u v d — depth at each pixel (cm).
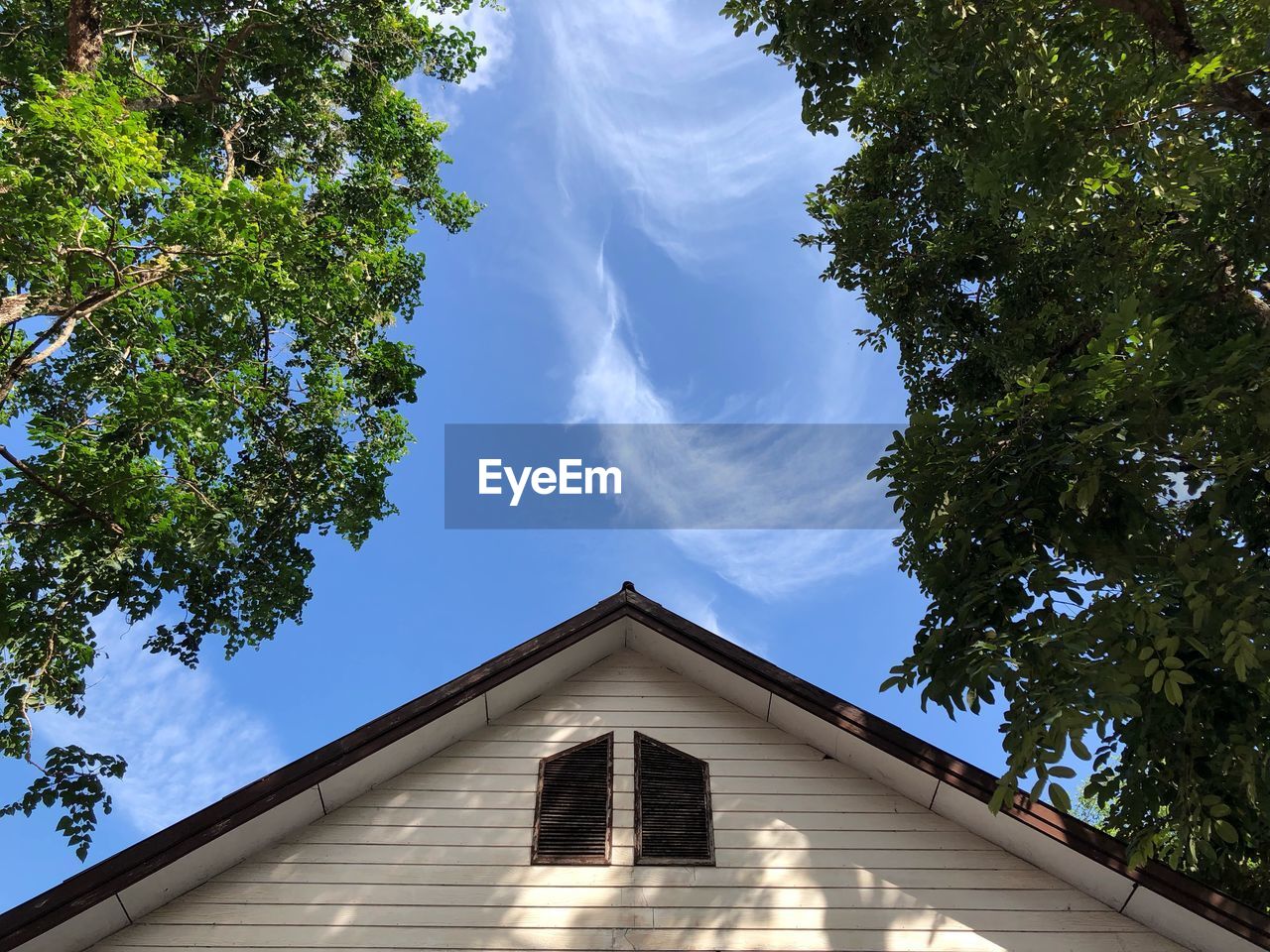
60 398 1156
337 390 1277
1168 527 600
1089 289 893
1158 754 551
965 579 602
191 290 841
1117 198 816
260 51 1502
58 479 891
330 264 1317
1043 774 432
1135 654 507
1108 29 742
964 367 1223
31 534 900
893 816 664
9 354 851
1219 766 511
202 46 1453
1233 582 485
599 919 592
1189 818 514
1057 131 670
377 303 1420
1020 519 602
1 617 874
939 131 903
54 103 699
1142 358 548
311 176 1555
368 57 1602
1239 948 553
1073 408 597
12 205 676
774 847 642
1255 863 832
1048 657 490
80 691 950
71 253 745
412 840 635
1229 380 539
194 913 578
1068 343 1096
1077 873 605
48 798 822
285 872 607
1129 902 587
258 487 1222
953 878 620
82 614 970
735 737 729
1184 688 532
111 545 951
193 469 1044
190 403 973
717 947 578
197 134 1496
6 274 748
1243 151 791
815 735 714
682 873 625
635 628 794
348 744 650
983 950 577
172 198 848
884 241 1248
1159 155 667
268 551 1222
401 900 595
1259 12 660
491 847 635
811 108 778
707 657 748
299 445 1274
